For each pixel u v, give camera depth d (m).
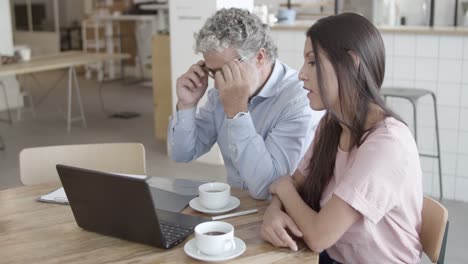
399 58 4.03
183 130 2.09
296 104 1.92
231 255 1.39
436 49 3.88
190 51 4.77
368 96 1.45
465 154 3.93
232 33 1.79
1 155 5.13
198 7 4.65
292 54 4.46
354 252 1.55
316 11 6.95
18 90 7.09
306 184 1.69
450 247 3.20
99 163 2.30
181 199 1.81
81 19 10.65
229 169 2.14
